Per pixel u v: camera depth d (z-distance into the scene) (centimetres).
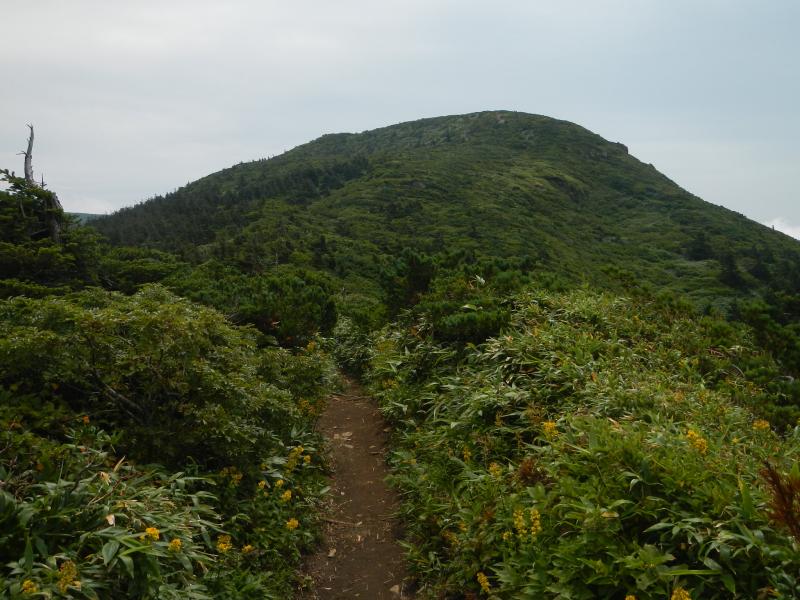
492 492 468
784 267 6675
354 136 19988
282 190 10594
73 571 278
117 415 507
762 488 365
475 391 684
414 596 448
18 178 1352
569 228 9012
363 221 7806
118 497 365
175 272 1681
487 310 911
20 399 444
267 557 455
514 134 15912
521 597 352
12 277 1229
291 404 607
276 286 1349
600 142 15312
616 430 441
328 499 613
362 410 929
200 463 516
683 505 357
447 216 8181
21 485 347
